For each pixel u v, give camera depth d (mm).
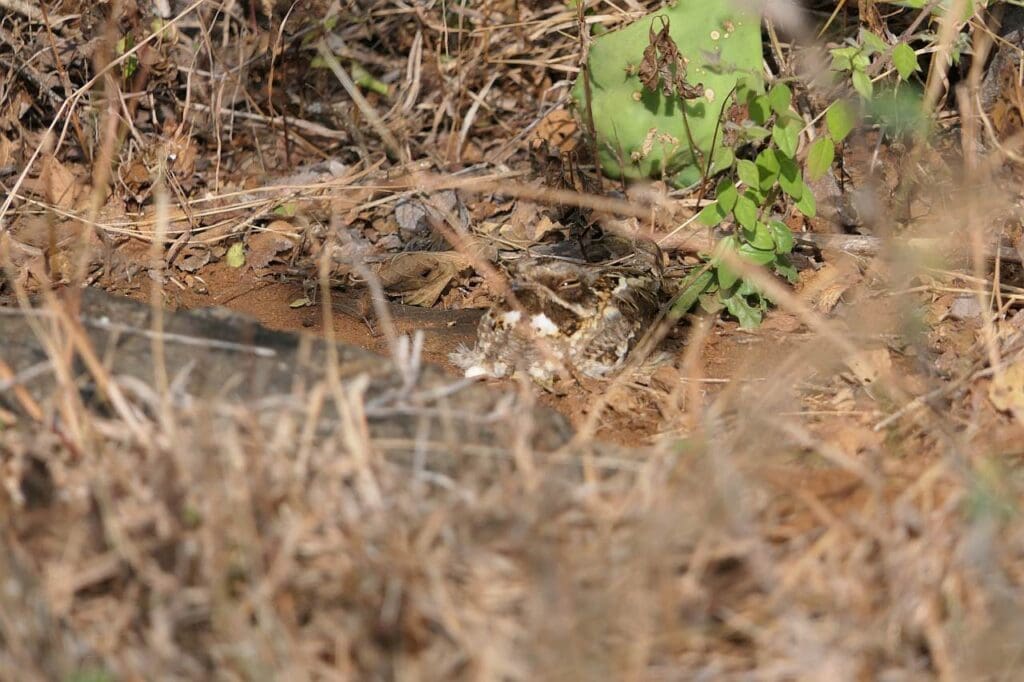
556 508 6426
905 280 10148
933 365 9844
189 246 12984
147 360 7695
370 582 6055
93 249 12680
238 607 6086
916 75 13492
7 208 13195
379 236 13367
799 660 5863
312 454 6594
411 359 7688
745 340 11062
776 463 7258
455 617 5965
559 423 7676
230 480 6258
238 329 8148
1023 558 6449
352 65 15172
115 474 6395
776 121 11148
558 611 5824
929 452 8078
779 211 12758
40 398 7402
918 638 6227
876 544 6402
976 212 10328
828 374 9586
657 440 9188
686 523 6211
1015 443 7867
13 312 8227
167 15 14102
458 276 12594
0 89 13992
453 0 14844
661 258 11836
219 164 14070
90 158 13516
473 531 6309
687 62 12383
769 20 12992
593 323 10672
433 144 14734
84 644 6035
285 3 14398
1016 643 5957
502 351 10727
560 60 14805
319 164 14406
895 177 12609
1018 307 11008
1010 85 12281
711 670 5930
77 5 13906
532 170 13938
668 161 12875
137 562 6062
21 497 6703
